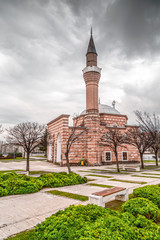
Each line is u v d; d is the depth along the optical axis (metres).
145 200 8.13
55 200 11.15
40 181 15.04
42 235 5.29
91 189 14.17
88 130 37.16
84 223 5.57
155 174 23.66
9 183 13.45
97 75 38.31
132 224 5.97
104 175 22.42
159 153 58.56
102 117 46.03
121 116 47.59
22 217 8.40
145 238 5.04
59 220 5.65
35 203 10.55
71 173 18.31
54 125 43.16
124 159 42.25
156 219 7.91
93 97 37.84
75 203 10.39
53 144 43.78
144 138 33.44
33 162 46.25
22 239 6.25
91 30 42.19
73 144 36.34
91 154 36.03
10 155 66.38
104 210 6.77
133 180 18.39
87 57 39.41
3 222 7.84
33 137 25.81
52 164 40.19
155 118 32.38
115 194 9.93
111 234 4.92
